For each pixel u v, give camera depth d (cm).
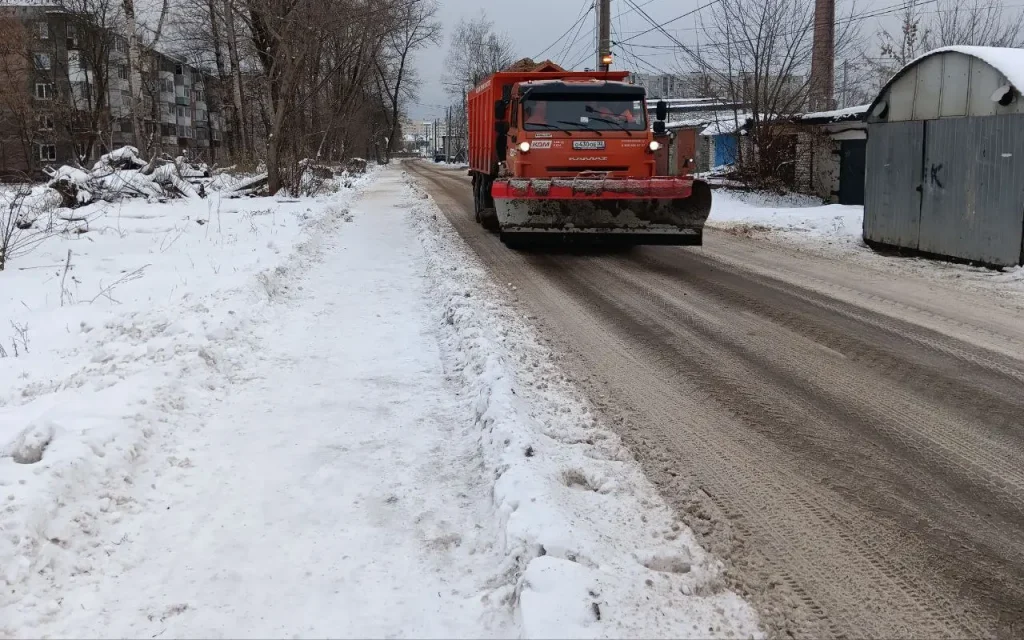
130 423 507
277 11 2503
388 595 352
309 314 887
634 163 1403
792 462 503
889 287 1088
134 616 338
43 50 5647
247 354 712
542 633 304
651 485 466
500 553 383
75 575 369
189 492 451
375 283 1071
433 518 420
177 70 8350
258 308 861
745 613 342
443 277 1070
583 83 1430
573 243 1360
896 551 399
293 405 592
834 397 625
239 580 365
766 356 741
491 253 1397
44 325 858
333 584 361
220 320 759
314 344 761
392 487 455
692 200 1309
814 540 409
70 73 5850
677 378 673
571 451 501
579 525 392
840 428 560
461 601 347
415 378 654
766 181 2759
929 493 461
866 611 349
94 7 4569
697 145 3803
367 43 3816
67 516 402
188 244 1435
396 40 4869
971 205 1252
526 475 436
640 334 823
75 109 4788
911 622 342
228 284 940
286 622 334
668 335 819
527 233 1337
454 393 617
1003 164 1186
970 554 396
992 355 739
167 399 564
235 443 521
